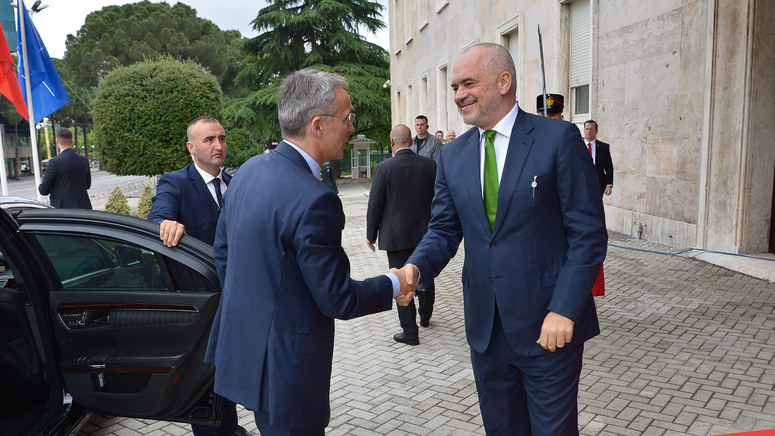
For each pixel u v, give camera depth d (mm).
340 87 1977
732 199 7043
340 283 1805
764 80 6738
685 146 7742
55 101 12117
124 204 14703
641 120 8688
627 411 3328
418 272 2205
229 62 52875
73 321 2668
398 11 26188
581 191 2027
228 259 1949
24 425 2537
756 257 6777
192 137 3246
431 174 4867
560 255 2094
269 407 1814
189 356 2562
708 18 7121
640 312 5188
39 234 2553
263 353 1825
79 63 52062
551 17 10875
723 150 7113
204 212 3240
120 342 2637
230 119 31375
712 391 3531
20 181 64438
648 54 8414
